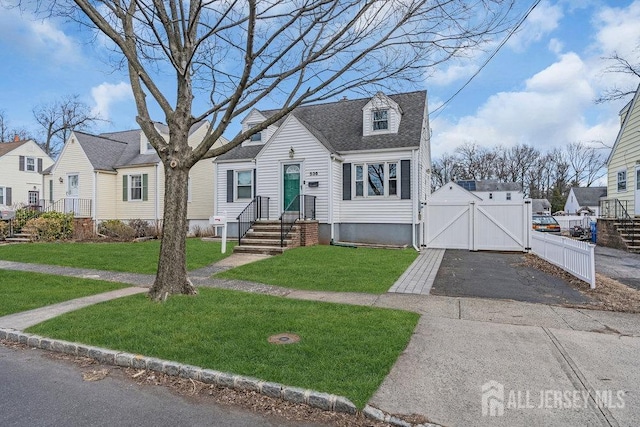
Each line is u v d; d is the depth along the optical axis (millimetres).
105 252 12562
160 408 3219
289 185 16031
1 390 3580
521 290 7324
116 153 23797
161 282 6668
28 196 31750
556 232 28156
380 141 15688
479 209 13625
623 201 18578
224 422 2990
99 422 2986
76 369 4074
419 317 5496
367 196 15633
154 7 6719
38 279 8609
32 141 32469
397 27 5992
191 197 22141
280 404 3254
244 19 6332
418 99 17516
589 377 3570
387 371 3674
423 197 17500
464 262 10820
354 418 3021
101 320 5305
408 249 13828
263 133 18234
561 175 61094
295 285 7789
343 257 11156
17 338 4895
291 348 4203
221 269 9641
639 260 12023
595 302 6379
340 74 6488
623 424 2826
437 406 3078
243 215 16656
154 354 4133
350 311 5723
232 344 4340
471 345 4383
